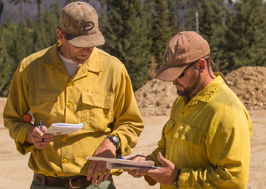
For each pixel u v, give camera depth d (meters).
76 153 2.47
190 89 2.13
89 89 2.54
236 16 34.53
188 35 2.09
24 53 45.56
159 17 41.28
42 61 2.58
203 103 2.07
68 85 2.52
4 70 33.34
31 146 2.56
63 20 2.35
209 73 2.14
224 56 34.62
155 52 40.66
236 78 14.04
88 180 2.52
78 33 2.33
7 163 6.66
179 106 2.39
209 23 36.72
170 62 2.09
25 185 5.38
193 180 2.00
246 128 1.95
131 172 2.18
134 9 35.78
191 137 2.06
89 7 2.40
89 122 2.52
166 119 10.85
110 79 2.61
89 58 2.59
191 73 2.08
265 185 4.42
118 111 2.73
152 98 13.85
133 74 34.28
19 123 2.60
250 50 33.41
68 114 2.49
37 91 2.56
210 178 1.97
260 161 5.50
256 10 34.03
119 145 2.52
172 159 2.24
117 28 34.84
